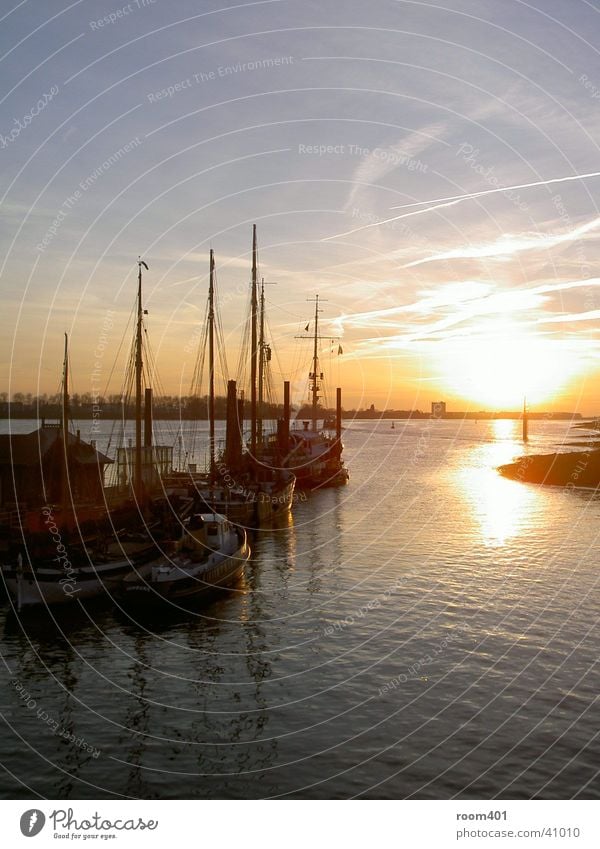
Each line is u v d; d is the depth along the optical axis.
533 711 30.05
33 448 58.88
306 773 25.61
